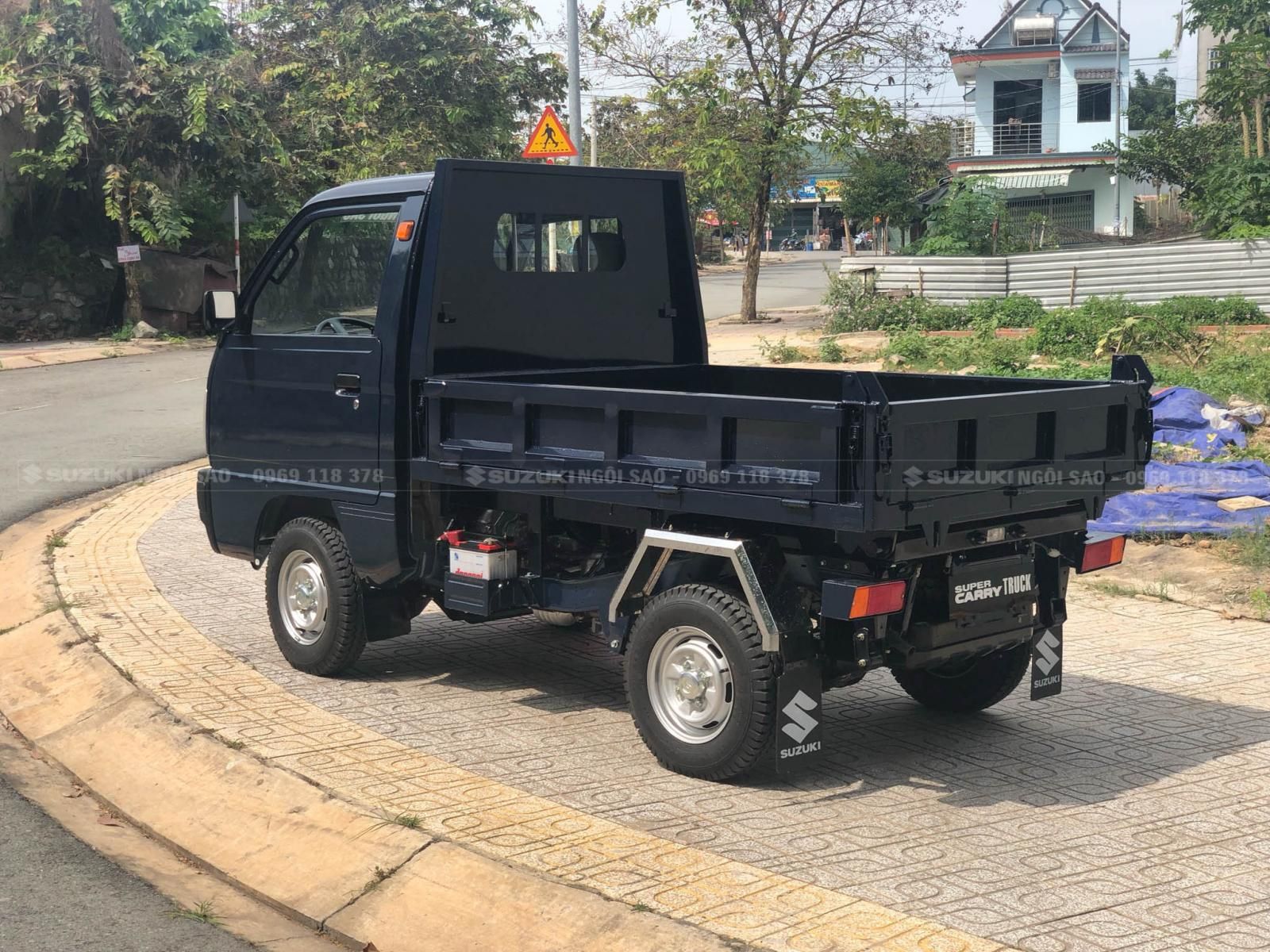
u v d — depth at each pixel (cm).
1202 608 852
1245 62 3139
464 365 656
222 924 444
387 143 3506
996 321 2548
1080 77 4772
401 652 753
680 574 559
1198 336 2008
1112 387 578
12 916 445
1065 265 2777
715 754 532
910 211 5338
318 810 507
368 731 603
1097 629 805
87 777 591
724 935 394
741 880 435
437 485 656
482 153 3997
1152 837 484
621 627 581
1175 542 990
